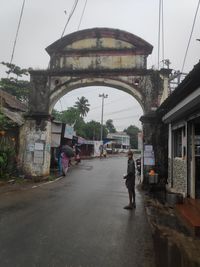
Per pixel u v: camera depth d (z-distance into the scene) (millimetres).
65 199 11188
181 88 8305
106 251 5895
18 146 16938
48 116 16703
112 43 16312
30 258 5348
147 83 15852
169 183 13664
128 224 8039
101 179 18156
